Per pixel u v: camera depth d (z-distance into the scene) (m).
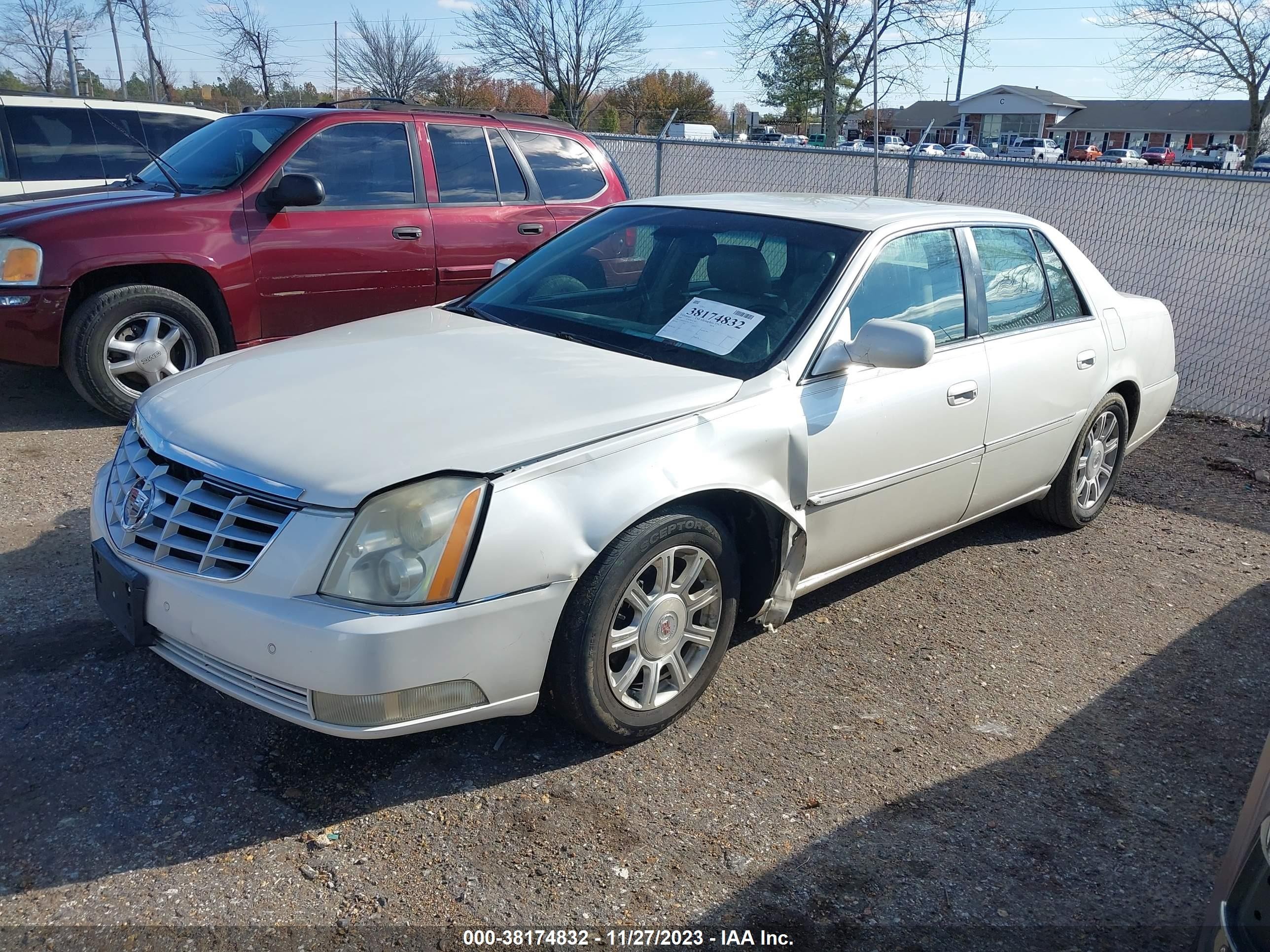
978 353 4.21
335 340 3.65
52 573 4.05
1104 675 3.91
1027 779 3.20
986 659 3.97
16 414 6.16
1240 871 1.93
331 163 6.45
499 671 2.73
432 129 6.89
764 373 3.43
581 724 3.02
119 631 3.12
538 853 2.71
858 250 3.81
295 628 2.52
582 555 2.80
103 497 3.12
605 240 4.30
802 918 2.56
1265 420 7.90
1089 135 78.81
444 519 2.62
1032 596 4.59
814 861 2.76
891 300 3.89
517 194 7.25
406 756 3.07
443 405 2.98
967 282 4.28
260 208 6.14
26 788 2.81
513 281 4.31
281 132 6.38
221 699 3.28
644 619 3.07
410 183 6.75
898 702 3.60
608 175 7.83
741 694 3.57
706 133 38.84
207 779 2.90
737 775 3.10
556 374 3.28
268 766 2.98
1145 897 2.72
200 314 5.99
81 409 6.33
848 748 3.29
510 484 2.71
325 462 2.67
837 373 3.58
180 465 2.84
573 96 39.59
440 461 2.68
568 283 4.14
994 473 4.45
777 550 3.47
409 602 2.58
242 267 6.08
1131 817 3.05
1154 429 5.70
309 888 2.54
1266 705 3.76
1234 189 8.59
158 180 6.62
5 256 5.45
